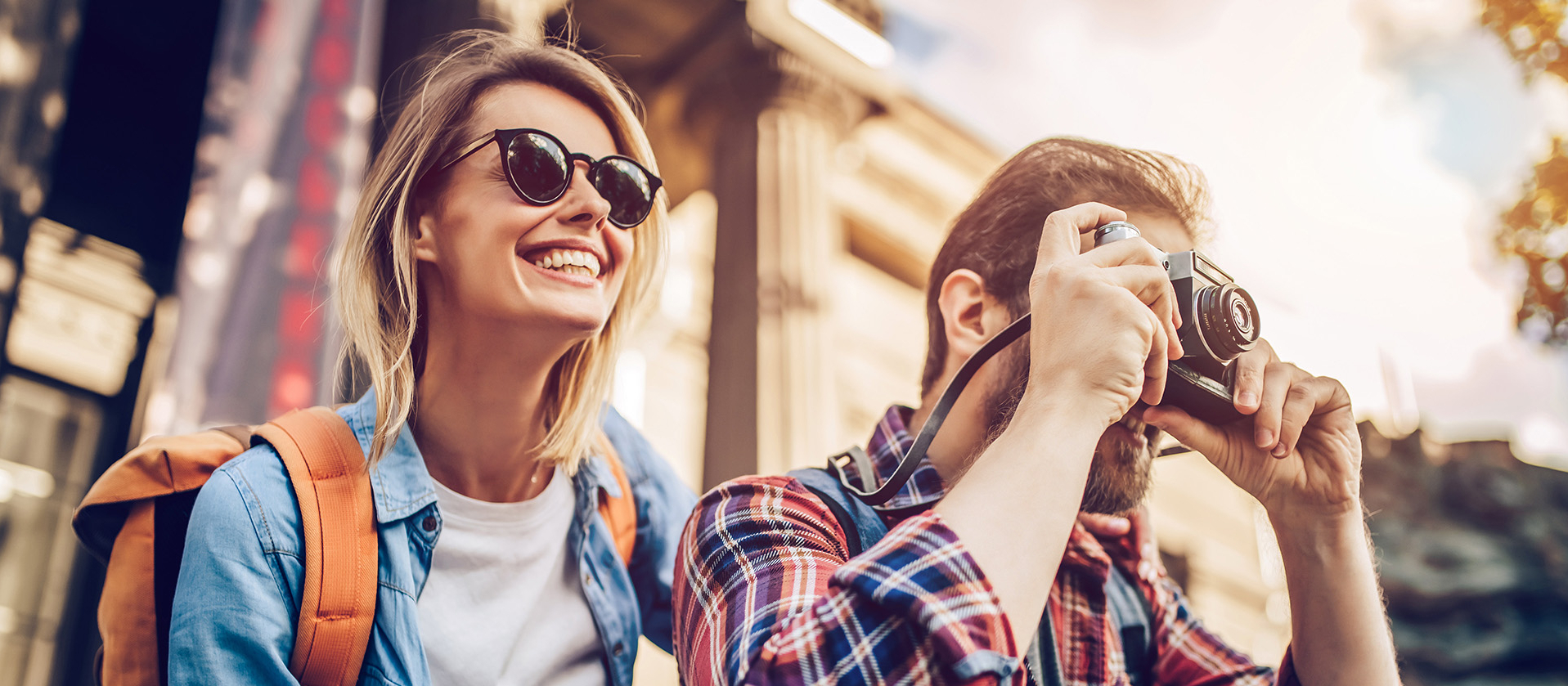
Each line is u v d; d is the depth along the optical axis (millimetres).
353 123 3092
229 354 2729
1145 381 868
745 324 4402
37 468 3471
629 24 4750
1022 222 1042
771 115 4730
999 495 761
